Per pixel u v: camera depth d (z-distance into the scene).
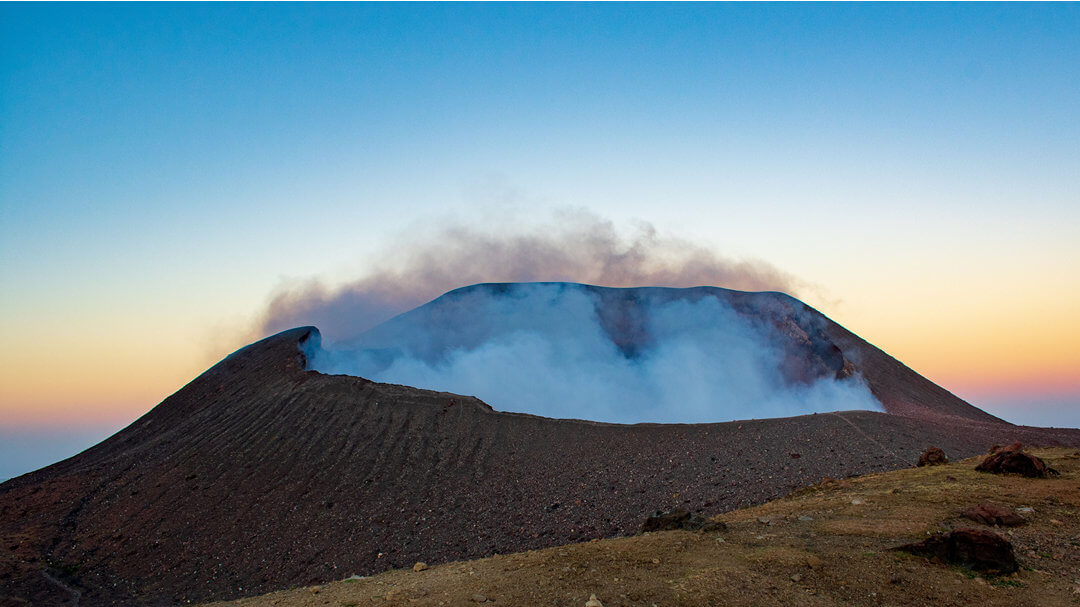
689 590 11.80
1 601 23.53
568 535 25.33
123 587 25.72
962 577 11.91
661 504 26.72
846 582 11.94
